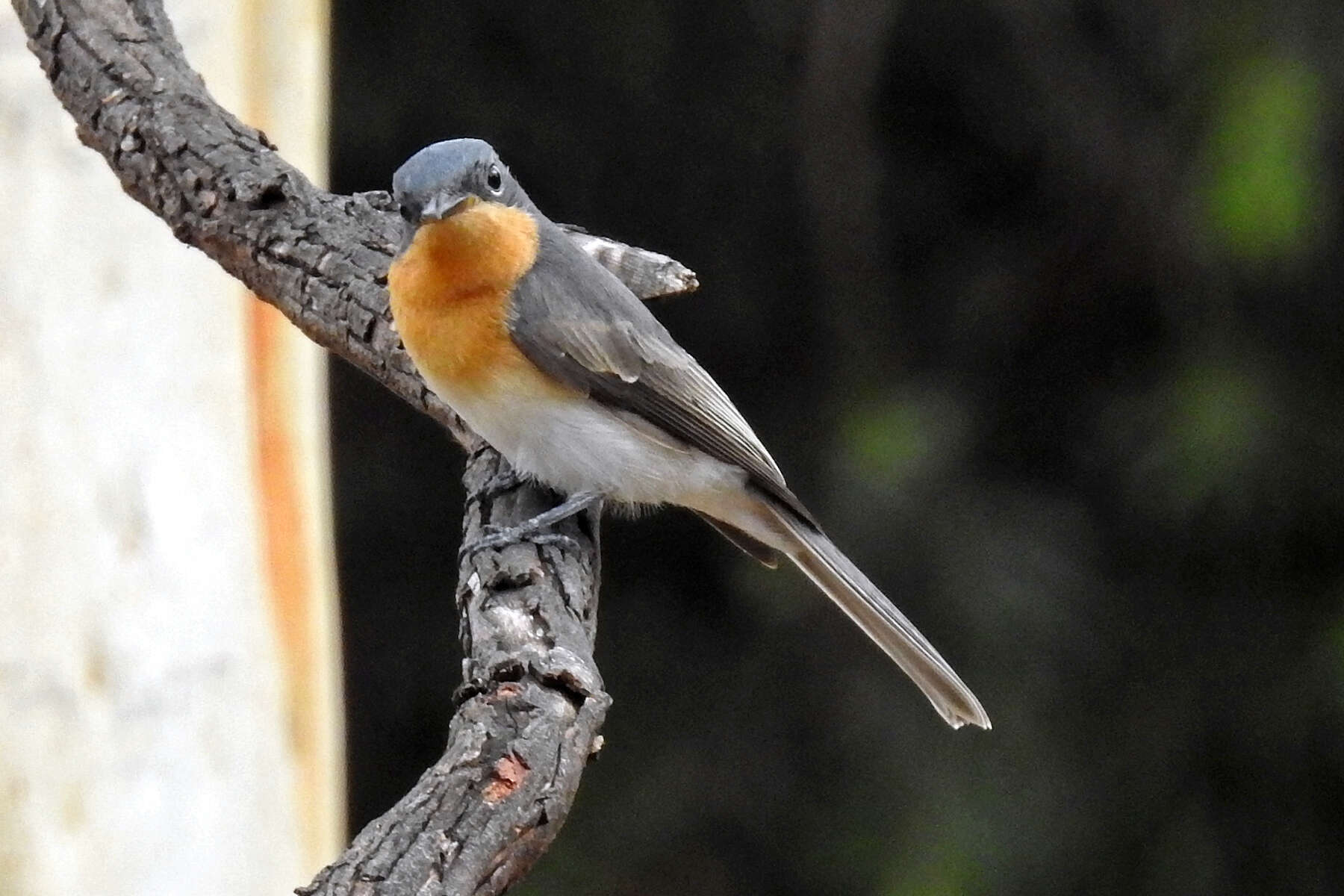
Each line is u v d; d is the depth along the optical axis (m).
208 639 8.27
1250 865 12.72
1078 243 13.62
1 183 8.05
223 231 7.45
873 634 7.69
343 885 4.64
